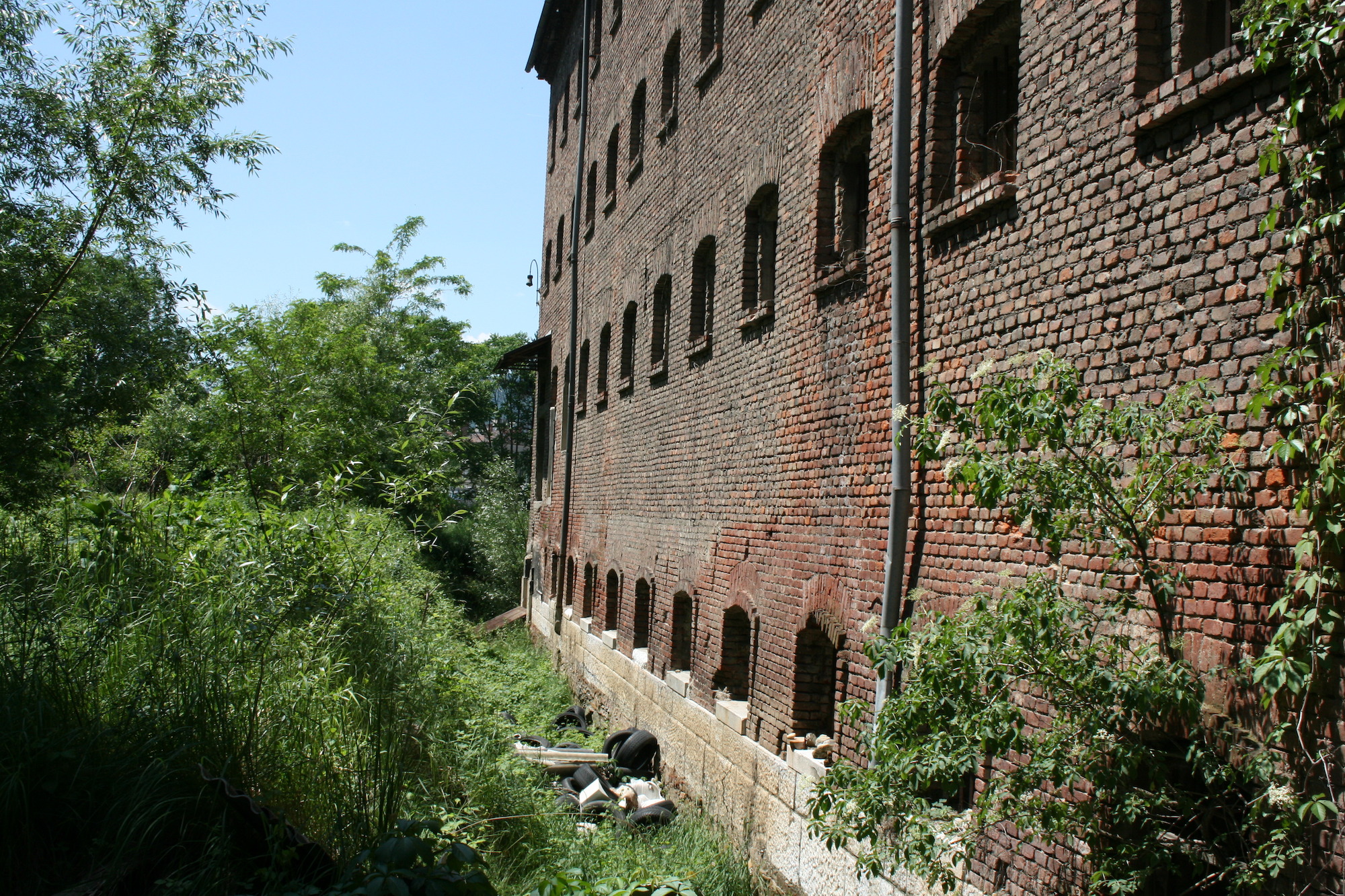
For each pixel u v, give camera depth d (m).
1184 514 4.09
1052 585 4.12
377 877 4.29
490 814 7.06
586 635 15.91
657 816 9.25
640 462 13.10
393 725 6.48
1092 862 4.24
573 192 20.08
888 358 6.58
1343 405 3.37
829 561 7.30
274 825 4.86
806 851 7.17
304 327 22.31
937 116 6.21
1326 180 3.54
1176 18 4.46
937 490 5.96
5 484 9.77
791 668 7.83
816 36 8.02
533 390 48.19
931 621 4.64
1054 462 4.09
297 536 7.89
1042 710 4.83
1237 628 3.81
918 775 4.30
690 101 11.58
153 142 9.71
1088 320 4.76
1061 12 5.06
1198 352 4.09
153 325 11.23
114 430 12.93
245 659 6.21
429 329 36.47
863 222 7.64
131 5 9.50
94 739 5.00
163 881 4.45
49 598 6.20
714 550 9.90
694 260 11.20
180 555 7.39
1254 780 3.65
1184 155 4.21
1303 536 3.40
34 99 9.19
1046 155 5.12
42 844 4.66
